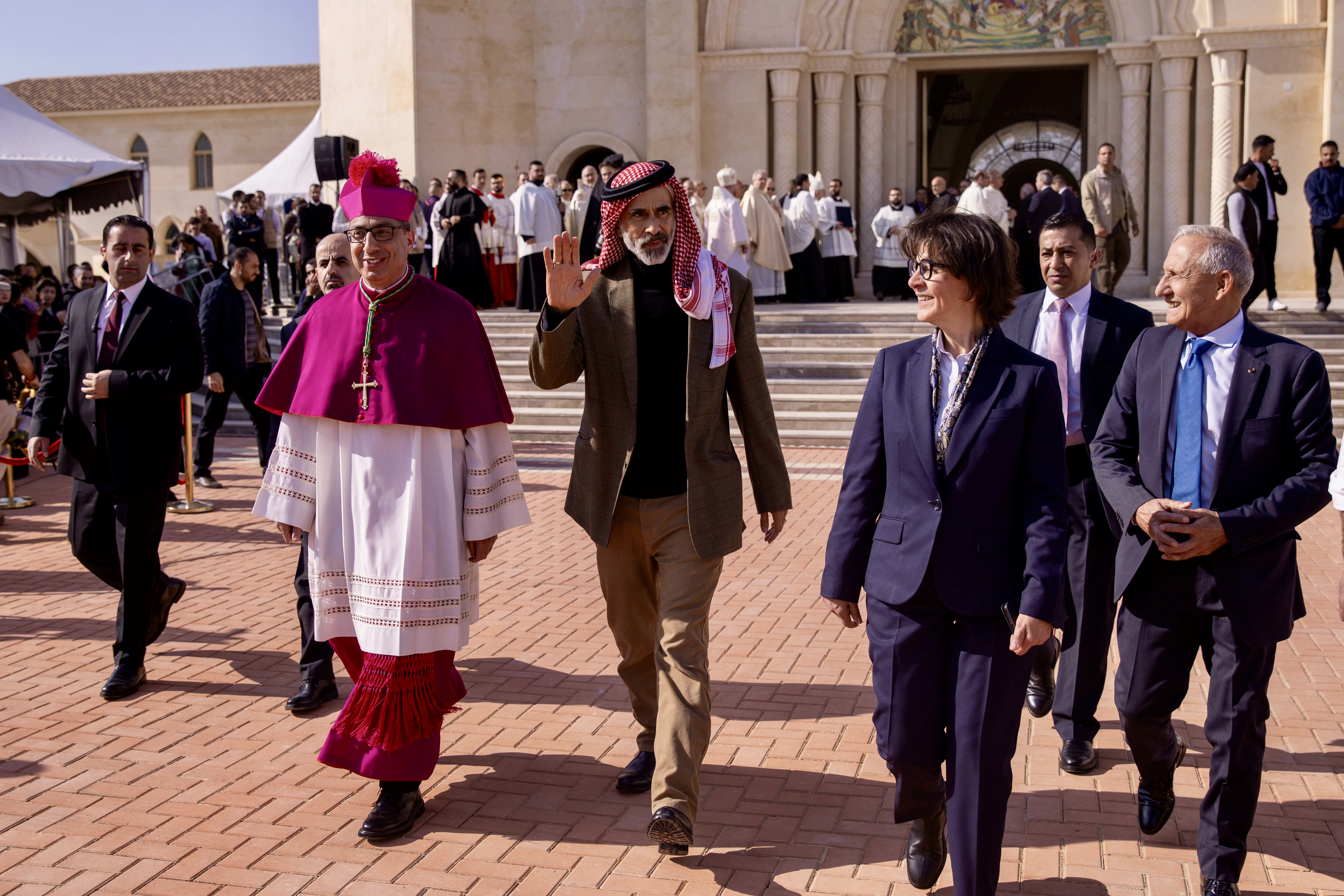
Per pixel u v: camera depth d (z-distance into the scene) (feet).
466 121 66.69
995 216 53.78
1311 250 57.47
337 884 11.35
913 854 11.12
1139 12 61.05
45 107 131.03
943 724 10.43
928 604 10.29
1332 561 24.02
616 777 13.83
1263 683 10.67
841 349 44.91
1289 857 11.66
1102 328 14.14
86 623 20.58
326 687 16.22
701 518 12.17
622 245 12.66
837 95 64.18
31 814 12.87
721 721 15.55
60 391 17.38
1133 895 11.01
